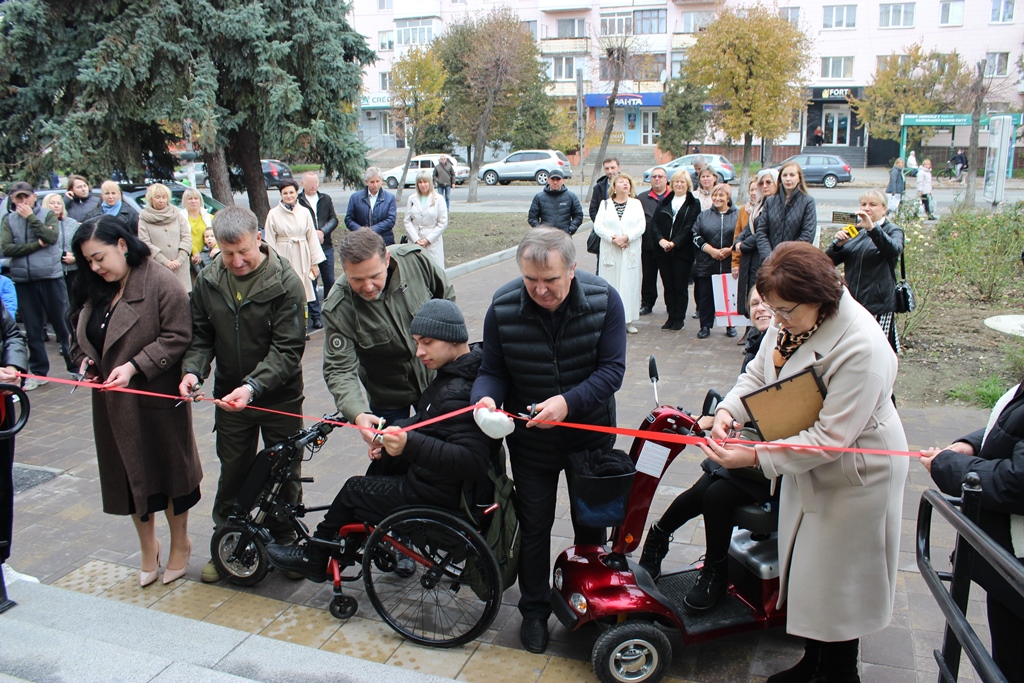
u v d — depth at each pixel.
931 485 4.79
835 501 2.64
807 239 7.13
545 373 3.17
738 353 7.88
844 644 2.79
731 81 27.98
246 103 13.86
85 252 3.48
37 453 5.73
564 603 3.11
